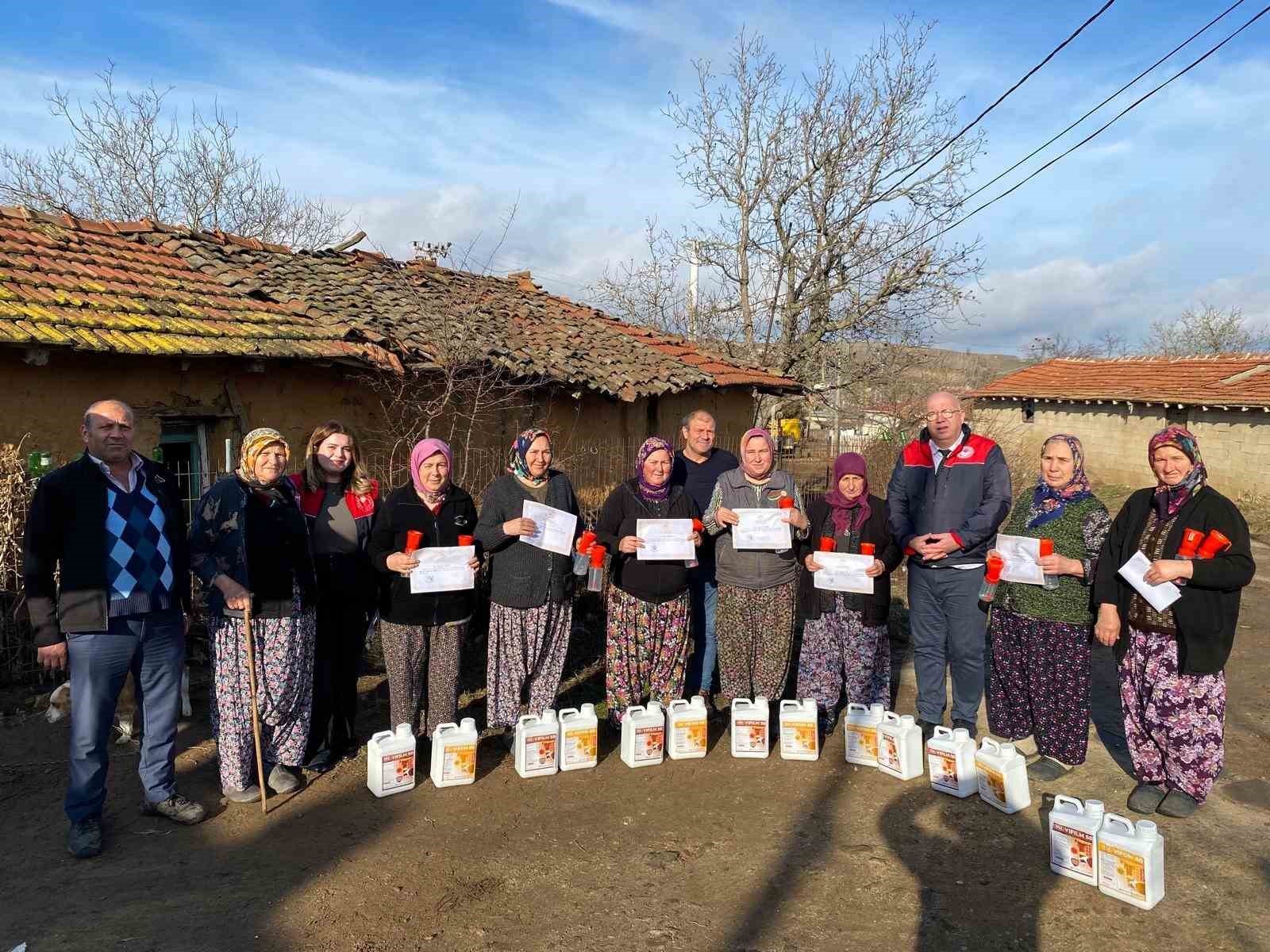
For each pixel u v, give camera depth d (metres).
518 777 4.70
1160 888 3.50
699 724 5.00
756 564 5.02
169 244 9.59
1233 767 4.91
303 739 4.49
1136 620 4.25
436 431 9.36
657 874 3.75
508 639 4.80
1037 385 25.75
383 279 11.16
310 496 4.59
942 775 4.53
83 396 6.83
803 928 3.36
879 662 5.11
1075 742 4.60
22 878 3.62
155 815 4.16
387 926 3.34
